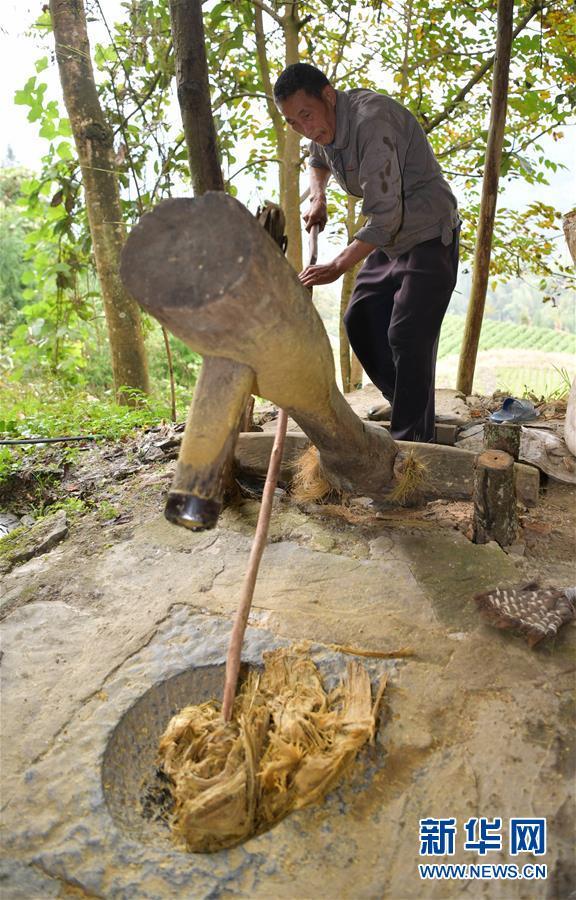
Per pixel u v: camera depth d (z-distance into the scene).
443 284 3.88
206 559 3.24
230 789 1.96
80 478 4.39
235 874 1.85
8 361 9.96
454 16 7.14
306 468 3.65
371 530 3.42
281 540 3.38
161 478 4.16
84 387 8.78
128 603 2.95
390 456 3.42
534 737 2.22
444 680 2.45
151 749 2.34
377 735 2.24
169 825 2.07
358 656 2.56
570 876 1.83
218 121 6.43
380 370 4.48
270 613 2.82
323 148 3.66
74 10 6.32
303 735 2.15
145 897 1.80
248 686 2.43
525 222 8.26
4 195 12.47
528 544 3.32
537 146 7.53
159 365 11.29
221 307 1.72
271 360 1.97
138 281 1.76
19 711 2.39
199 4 3.36
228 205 1.71
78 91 6.45
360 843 1.92
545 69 7.11
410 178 3.70
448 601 2.86
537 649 2.59
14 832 1.98
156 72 6.59
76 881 1.85
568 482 3.92
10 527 4.18
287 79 3.40
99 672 2.55
